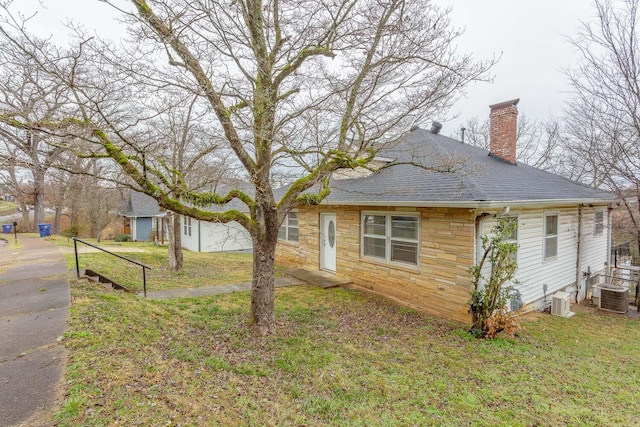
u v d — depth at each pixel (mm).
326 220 11117
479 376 4633
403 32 4977
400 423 3514
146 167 5043
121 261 11484
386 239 8750
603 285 9344
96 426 2594
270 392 3947
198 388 3672
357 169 10648
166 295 7902
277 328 6031
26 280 7137
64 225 28594
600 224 11625
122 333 4656
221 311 6793
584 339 6527
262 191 5297
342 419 3535
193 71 4453
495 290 6137
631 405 4078
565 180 11672
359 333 6047
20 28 3760
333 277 10414
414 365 4879
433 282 7484
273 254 5887
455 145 10734
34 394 2955
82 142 5340
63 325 4570
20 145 4422
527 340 6195
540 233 8531
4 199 35344
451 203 6395
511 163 10438
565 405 4008
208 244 18703
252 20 4652
